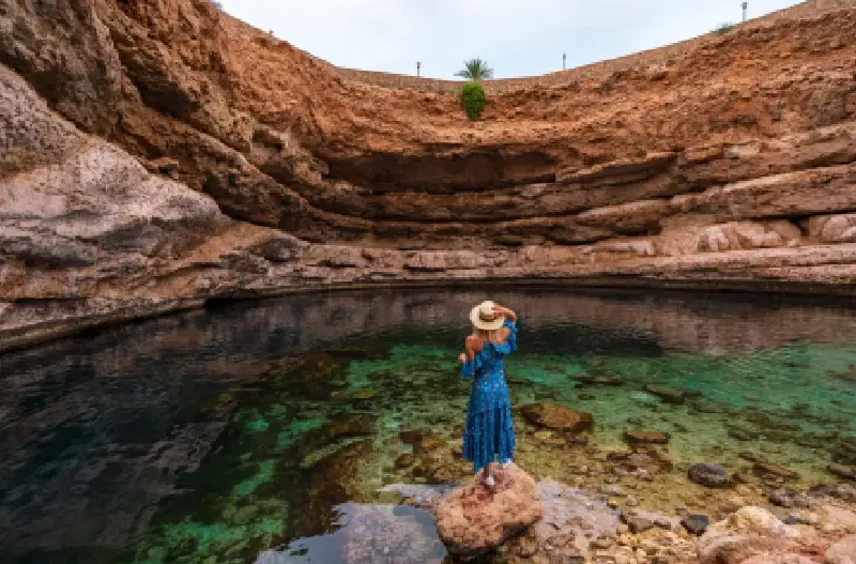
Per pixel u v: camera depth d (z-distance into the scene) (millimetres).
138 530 3680
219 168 14688
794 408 6301
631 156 21922
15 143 7879
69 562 3256
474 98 25328
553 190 24031
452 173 24922
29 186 8234
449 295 20438
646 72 22656
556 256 23953
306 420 6184
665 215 21312
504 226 25281
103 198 9820
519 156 24016
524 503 3707
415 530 3709
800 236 17234
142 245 11609
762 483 4250
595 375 8180
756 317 12766
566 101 24484
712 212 19641
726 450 5008
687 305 15391
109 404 6516
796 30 18938
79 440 5340
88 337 10484
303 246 20516
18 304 8750
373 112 23359
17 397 6672
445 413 6500
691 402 6656
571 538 3525
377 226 25250
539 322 13273
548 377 8125
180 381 7688
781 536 3049
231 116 15219
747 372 8031
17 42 7766
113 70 10055
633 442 5277
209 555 3387
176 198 12234
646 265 19891
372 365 9086
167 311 13867
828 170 16453
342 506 4078
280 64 18656
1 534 3559
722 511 3801
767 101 18703
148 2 11586
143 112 11961
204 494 4262
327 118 21312
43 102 8359
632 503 3965
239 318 13789
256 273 17891
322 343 10828
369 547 3498
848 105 17078
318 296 20156
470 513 3529
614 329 12023
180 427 5816
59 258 9156
